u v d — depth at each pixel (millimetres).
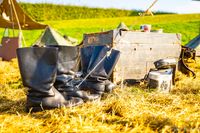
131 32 6746
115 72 6559
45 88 4035
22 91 5793
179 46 7539
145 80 6656
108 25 49469
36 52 4039
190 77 7473
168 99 4809
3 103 4805
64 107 3938
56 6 68938
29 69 4020
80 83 4781
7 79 8008
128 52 6738
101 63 4977
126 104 4078
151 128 3330
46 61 4074
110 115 3779
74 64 4613
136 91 5414
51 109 4078
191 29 40719
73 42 20938
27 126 3330
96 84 4789
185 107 4375
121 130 3248
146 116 3689
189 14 59562
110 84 5160
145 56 6992
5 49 14188
